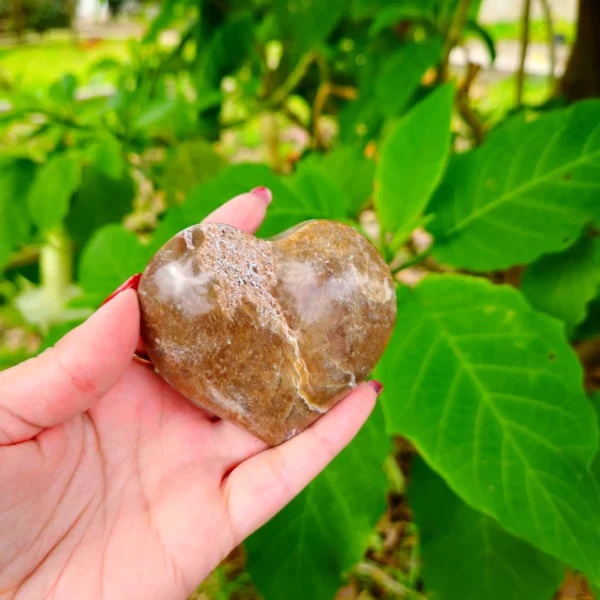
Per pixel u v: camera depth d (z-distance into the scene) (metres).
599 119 0.17
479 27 0.26
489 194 0.18
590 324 0.24
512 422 0.16
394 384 0.17
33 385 0.14
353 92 0.35
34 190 0.25
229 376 0.16
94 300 0.20
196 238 0.16
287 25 0.32
